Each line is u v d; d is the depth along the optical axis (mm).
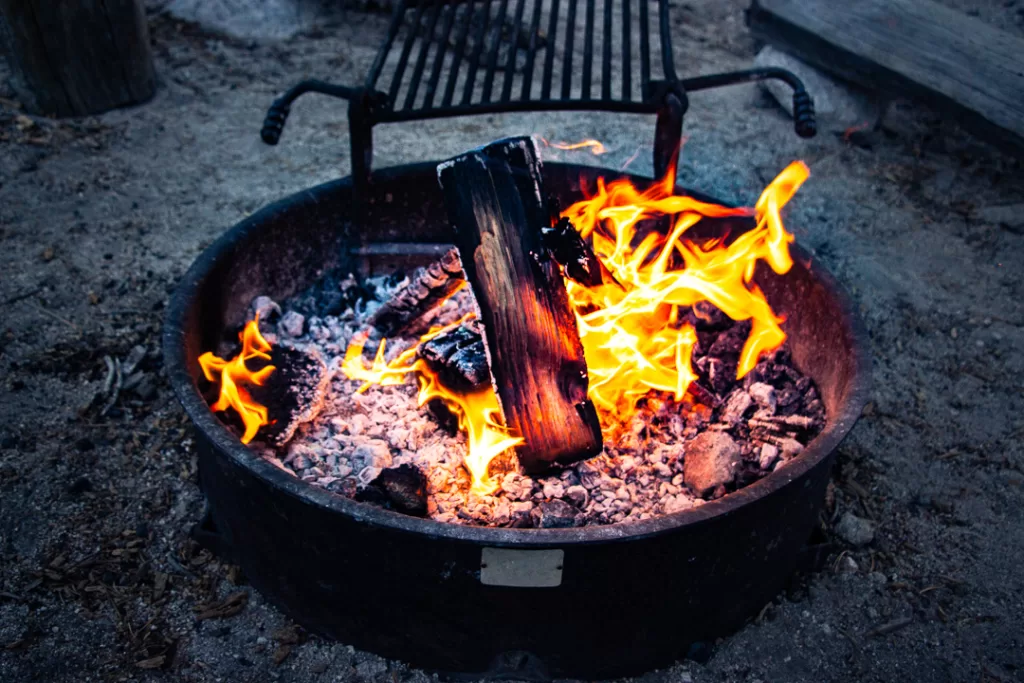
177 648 1259
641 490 1294
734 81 1497
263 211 1504
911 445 1551
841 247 1909
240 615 1299
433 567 1105
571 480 1284
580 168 1600
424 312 1490
